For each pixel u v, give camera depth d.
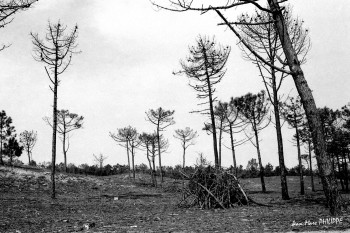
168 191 28.66
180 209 12.51
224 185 12.62
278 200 14.94
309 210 8.66
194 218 8.80
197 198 13.06
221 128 24.84
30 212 12.09
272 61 14.62
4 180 25.72
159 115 34.78
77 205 15.34
